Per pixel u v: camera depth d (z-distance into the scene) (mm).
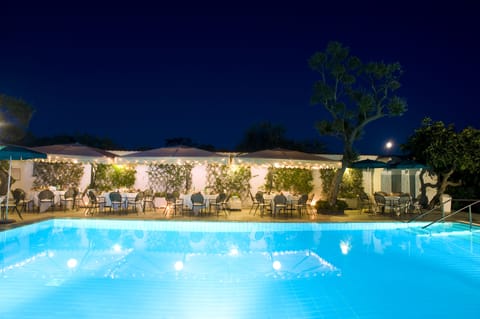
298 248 8492
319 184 15375
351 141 12680
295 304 5047
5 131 14617
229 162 11984
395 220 11234
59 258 7188
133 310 4691
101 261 7020
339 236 9883
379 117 12383
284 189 15070
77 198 12719
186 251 8000
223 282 5883
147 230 10289
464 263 7332
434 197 14305
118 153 15430
